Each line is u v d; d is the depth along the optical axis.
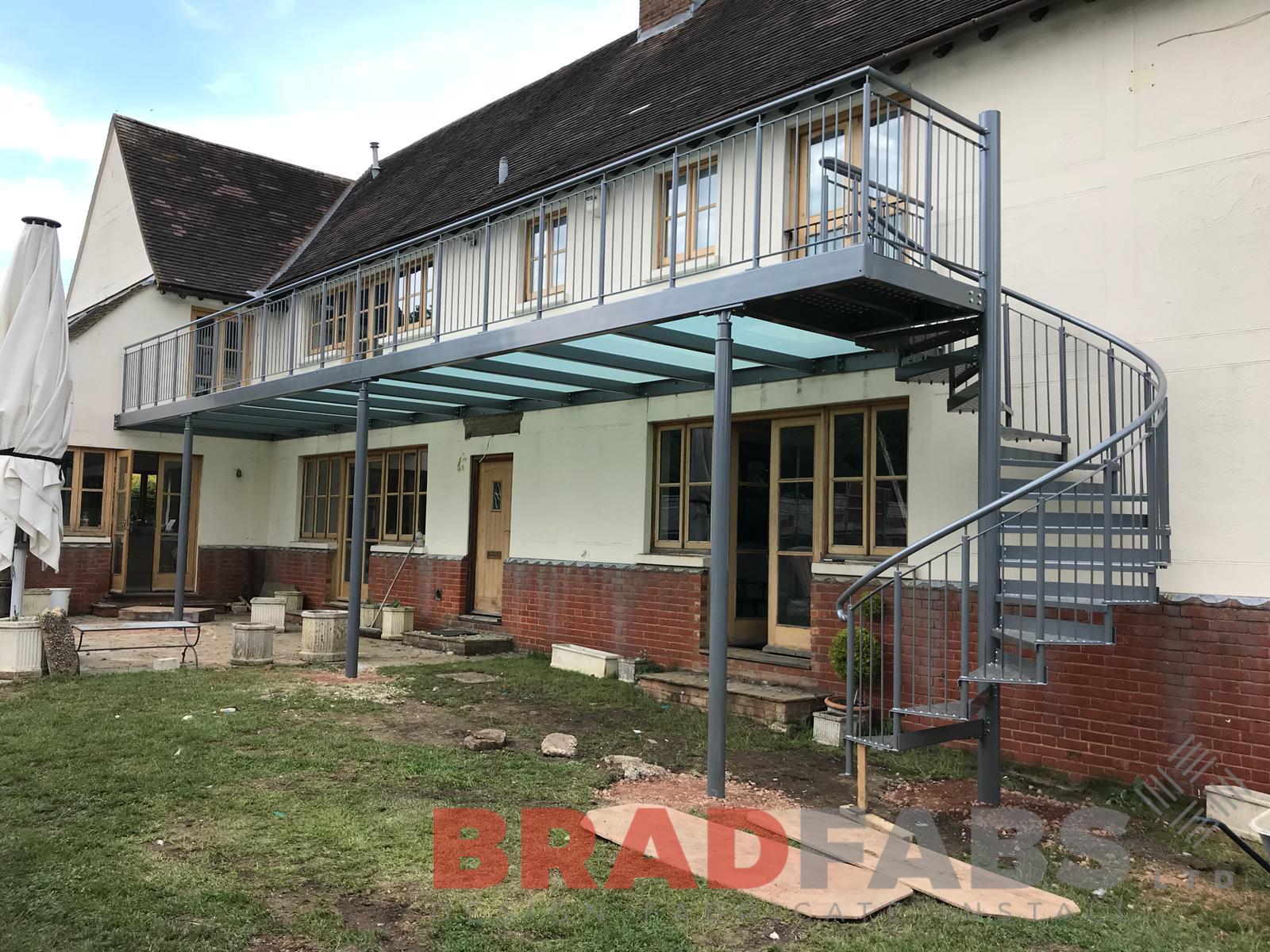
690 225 8.85
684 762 5.98
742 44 9.83
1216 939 3.62
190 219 15.85
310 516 14.91
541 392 9.74
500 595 11.32
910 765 6.06
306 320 14.30
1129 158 6.02
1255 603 5.27
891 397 7.16
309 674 8.74
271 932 3.35
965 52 6.88
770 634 8.31
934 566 6.71
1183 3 5.84
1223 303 5.56
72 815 4.51
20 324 8.95
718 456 5.48
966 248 6.76
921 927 3.61
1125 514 5.76
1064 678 5.98
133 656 9.74
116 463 13.85
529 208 10.57
